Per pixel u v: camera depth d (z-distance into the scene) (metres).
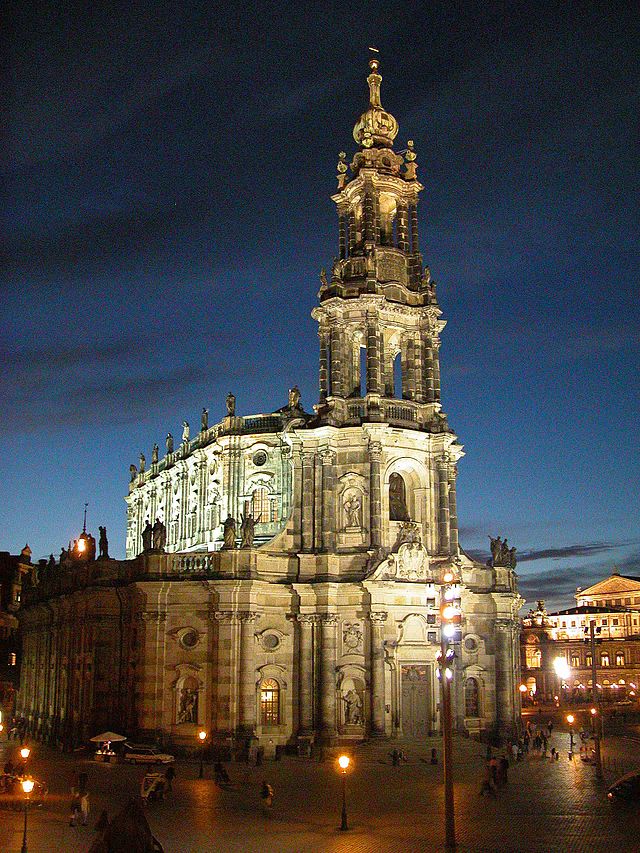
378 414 78.25
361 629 74.38
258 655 73.62
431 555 79.12
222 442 91.75
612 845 37.66
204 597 73.19
